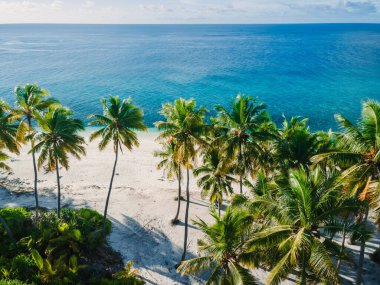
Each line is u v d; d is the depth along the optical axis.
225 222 19.39
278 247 18.05
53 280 24.30
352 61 152.50
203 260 19.97
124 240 31.88
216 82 110.44
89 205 38.00
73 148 29.06
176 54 183.75
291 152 28.27
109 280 25.97
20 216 32.12
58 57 169.50
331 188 17.31
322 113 79.81
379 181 18.67
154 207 38.16
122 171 47.84
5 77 114.62
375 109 19.05
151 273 27.66
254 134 28.11
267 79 115.75
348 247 30.78
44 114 29.47
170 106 28.83
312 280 19.64
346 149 21.03
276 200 19.27
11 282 22.55
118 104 29.19
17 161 49.72
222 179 31.62
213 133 29.66
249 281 18.38
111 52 194.12
